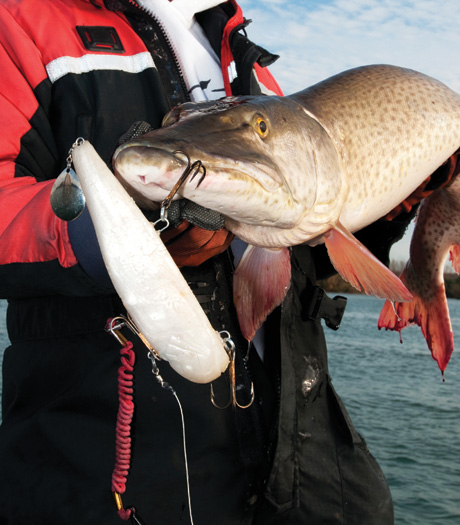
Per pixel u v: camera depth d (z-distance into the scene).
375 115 1.62
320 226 1.42
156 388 1.49
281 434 1.56
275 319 1.65
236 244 1.73
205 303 1.58
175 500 1.49
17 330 1.62
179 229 1.12
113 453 1.47
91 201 0.96
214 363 0.99
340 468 1.77
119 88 1.62
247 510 1.57
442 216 2.05
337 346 13.70
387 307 2.15
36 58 1.56
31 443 1.52
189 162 1.01
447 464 5.76
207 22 1.85
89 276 1.18
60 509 1.46
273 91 2.12
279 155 1.26
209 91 1.75
